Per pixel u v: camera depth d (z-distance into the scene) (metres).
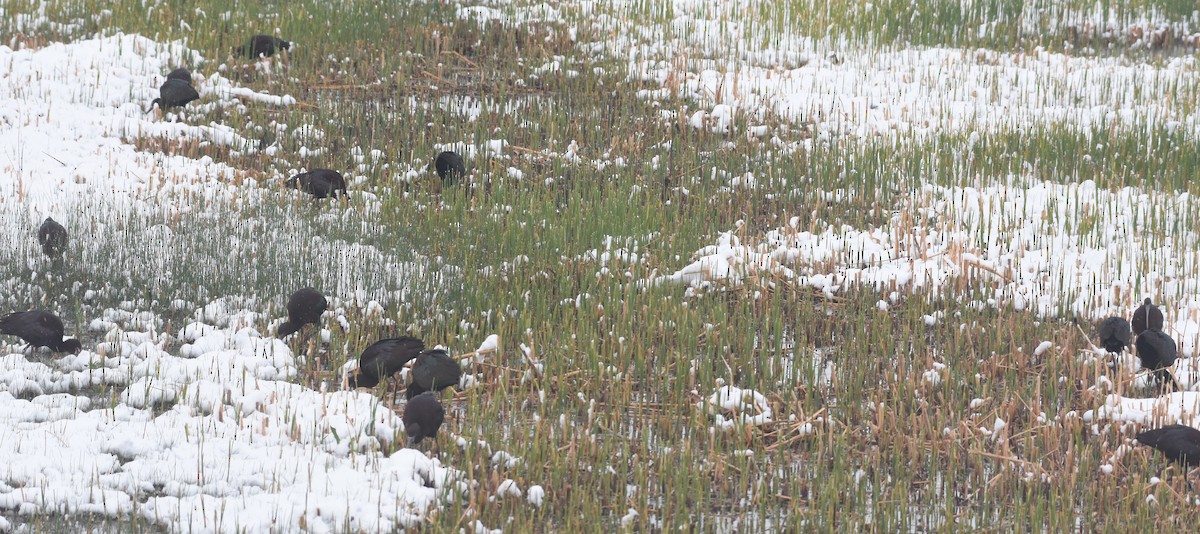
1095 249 17.02
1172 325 14.67
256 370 12.84
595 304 14.83
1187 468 11.09
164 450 10.91
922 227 17.89
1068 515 10.32
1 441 10.74
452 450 11.16
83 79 22.22
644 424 12.02
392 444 11.22
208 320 14.26
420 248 16.72
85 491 10.10
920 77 26.50
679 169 20.61
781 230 18.06
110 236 15.66
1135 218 17.61
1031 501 10.76
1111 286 15.90
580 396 12.50
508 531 9.95
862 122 23.27
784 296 15.69
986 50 29.09
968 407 12.62
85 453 10.72
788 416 12.40
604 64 25.89
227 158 20.19
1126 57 29.34
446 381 11.91
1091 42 31.00
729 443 11.53
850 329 14.52
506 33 27.48
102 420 11.38
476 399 12.21
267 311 14.55
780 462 11.47
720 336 14.02
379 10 27.67
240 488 10.40
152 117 21.31
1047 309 15.30
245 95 22.78
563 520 10.29
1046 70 27.53
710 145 21.88
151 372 12.60
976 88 25.84
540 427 11.48
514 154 21.17
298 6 28.03
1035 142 21.59
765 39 28.12
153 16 26.42
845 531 10.17
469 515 9.98
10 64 22.48
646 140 22.00
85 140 19.80
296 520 9.86
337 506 10.01
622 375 13.11
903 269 16.44
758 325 14.67
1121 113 24.03
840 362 13.87
